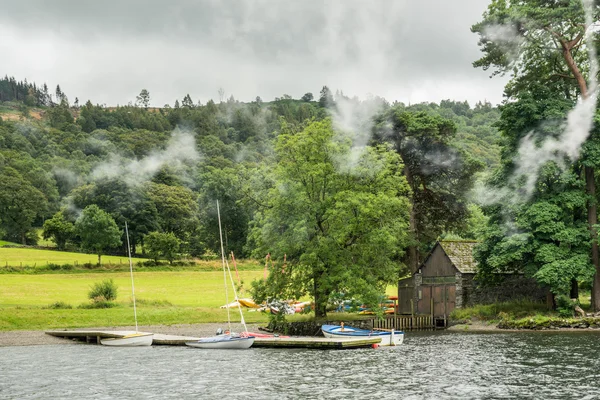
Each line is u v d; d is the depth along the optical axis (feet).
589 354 129.90
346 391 94.02
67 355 137.49
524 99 202.69
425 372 110.11
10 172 610.65
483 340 160.97
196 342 152.87
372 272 184.65
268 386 98.48
